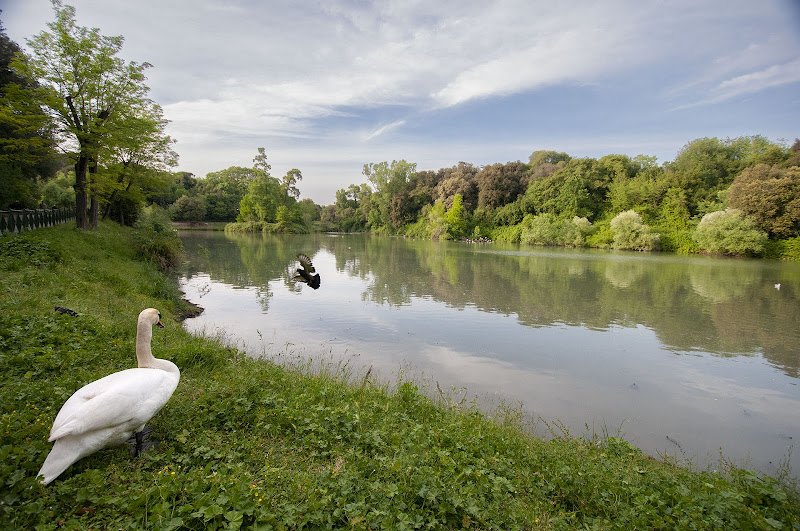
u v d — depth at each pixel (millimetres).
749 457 6910
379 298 19359
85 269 12875
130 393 3621
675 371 10938
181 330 10156
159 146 27750
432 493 3598
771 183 44312
